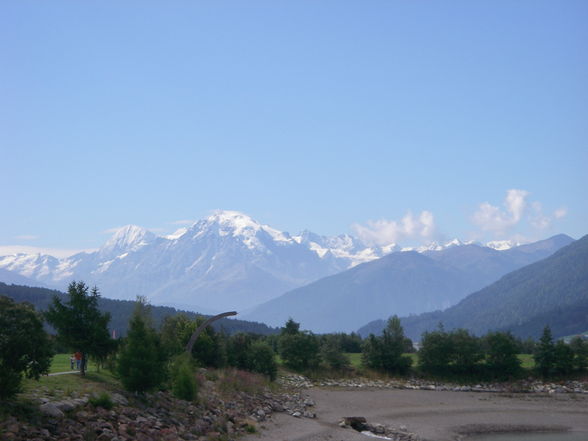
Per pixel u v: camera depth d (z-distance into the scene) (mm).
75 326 52531
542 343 104438
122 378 50594
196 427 48750
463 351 103438
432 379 101688
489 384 99125
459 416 73750
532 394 91750
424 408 78312
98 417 41938
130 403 47844
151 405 49906
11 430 35062
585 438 63938
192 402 56188
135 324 53219
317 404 76625
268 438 51969
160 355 55844
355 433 58781
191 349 71750
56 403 40688
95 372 56625
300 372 100812
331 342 108000
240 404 63844
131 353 51062
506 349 103188
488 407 80375
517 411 77938
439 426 67625
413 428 65688
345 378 99188
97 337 52250
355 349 142125
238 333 97688
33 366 39406
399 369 104875
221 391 66625
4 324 38125
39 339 39562
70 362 64938
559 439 63281
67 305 53219
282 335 118125
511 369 102000
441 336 106438
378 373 103312
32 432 35875
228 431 51281
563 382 99125
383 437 59750
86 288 53906
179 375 57062
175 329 82438
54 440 36312
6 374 37125
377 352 105750
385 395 87562
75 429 38562
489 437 63906
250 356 89750
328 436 55625
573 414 76438
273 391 79500
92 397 44875
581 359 104125
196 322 82062
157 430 44344
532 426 69375
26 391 42125
